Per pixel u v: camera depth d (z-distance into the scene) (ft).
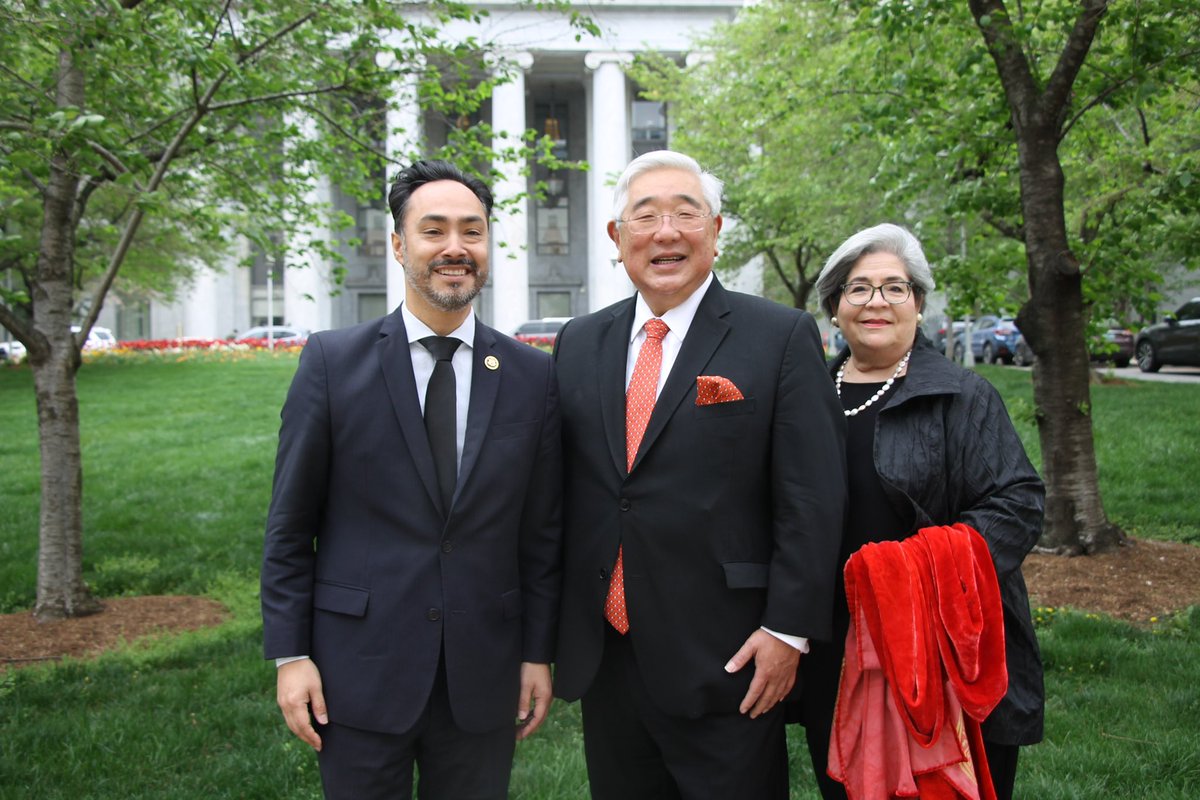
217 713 13.85
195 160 22.02
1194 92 21.27
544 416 8.46
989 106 21.25
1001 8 19.47
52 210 18.85
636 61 63.16
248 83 19.29
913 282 8.77
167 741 12.92
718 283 8.66
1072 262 19.76
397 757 7.88
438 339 8.33
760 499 8.05
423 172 8.29
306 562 8.11
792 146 40.52
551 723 13.60
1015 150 22.86
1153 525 23.48
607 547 8.21
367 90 20.63
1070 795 10.77
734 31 53.31
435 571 7.95
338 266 23.75
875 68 24.14
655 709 8.16
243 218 24.59
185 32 17.22
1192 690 13.43
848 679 7.76
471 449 8.09
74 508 19.40
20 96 17.76
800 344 8.05
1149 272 22.30
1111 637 15.84
